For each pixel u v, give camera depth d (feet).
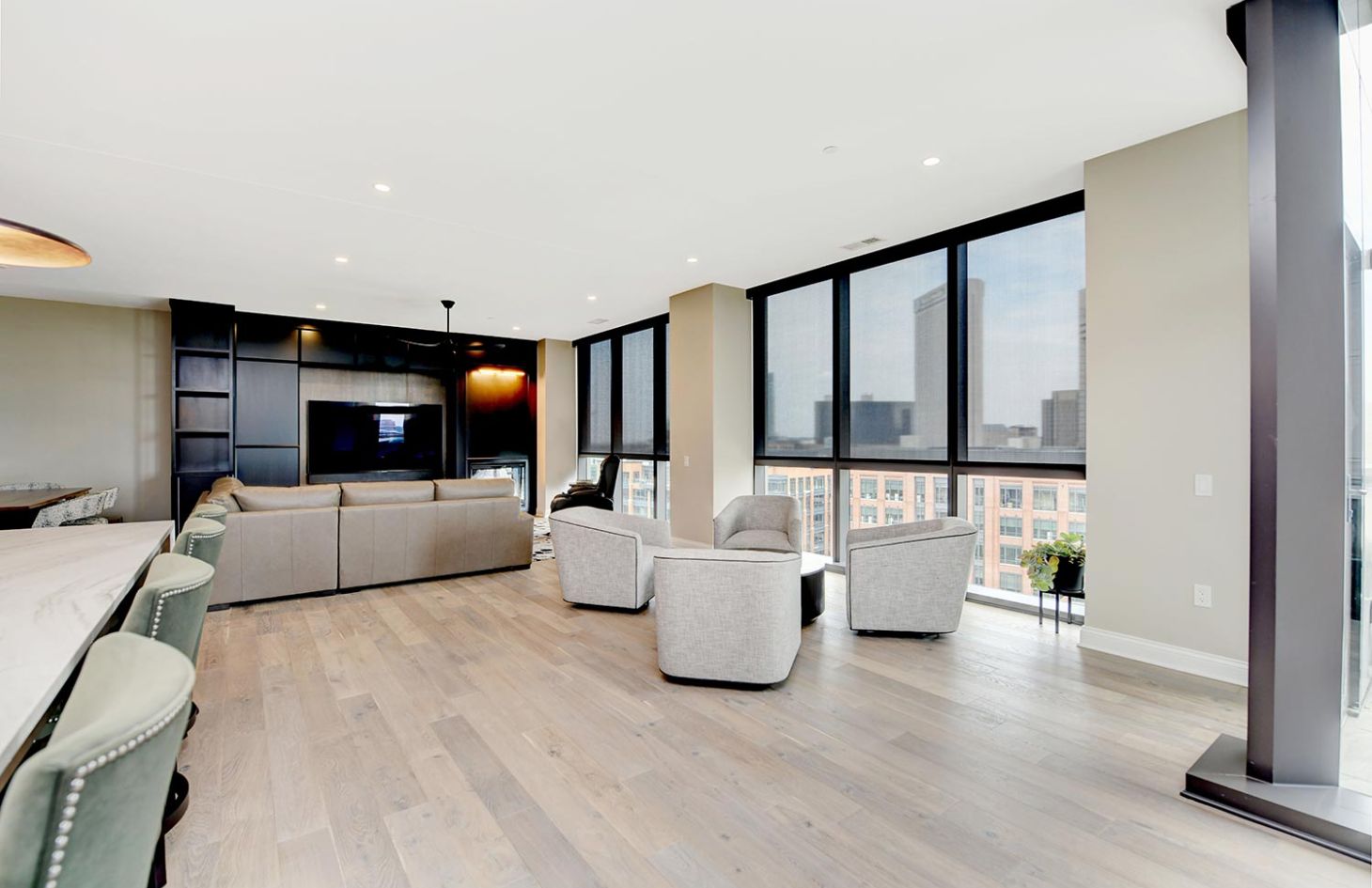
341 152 10.11
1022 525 13.55
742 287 19.62
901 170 11.09
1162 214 9.96
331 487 15.51
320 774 7.02
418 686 9.50
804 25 7.11
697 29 7.16
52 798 1.95
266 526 14.07
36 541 7.72
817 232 14.35
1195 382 9.69
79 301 21.26
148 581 4.58
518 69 7.88
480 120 9.15
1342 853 5.67
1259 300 6.53
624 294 20.52
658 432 24.26
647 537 15.16
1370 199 6.95
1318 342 6.38
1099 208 10.64
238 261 16.33
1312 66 6.41
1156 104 8.98
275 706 8.79
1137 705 8.74
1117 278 10.46
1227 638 9.47
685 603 9.45
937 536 11.37
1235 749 7.14
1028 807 6.40
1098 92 8.63
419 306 22.18
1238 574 9.36
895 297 15.96
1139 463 10.30
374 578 15.37
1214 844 5.84
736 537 15.17
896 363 15.93
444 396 28.53
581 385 29.99
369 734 7.97
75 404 21.66
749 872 5.45
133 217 12.92
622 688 9.45
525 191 11.78
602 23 7.04
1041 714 8.49
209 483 21.83
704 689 9.41
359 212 12.77
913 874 5.41
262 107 8.71
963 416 14.51
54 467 21.35
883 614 11.68
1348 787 6.59
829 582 16.24
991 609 13.57
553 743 7.74
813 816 6.26
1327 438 6.35
